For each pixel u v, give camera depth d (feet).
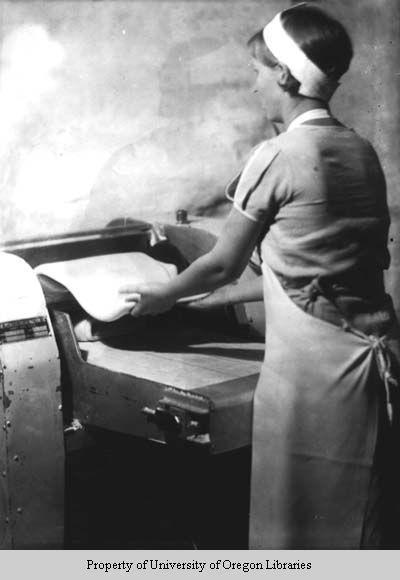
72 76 9.76
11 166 9.62
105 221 10.07
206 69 10.34
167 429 5.87
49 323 6.42
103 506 7.18
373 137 9.96
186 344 7.09
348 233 5.62
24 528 6.40
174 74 10.21
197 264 5.97
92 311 6.63
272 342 5.79
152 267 7.19
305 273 5.62
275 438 5.78
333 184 5.57
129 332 7.32
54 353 6.35
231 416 5.78
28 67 9.57
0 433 6.20
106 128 9.99
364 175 5.70
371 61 9.86
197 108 10.36
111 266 7.07
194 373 6.27
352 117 10.02
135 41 9.97
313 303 5.64
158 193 10.30
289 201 5.60
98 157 9.98
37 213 9.78
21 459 6.30
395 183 9.89
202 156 10.44
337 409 5.71
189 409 5.72
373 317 5.76
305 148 5.57
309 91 5.69
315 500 5.87
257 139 10.66
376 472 6.00
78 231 7.57
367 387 5.71
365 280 5.76
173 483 7.15
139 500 7.23
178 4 10.09
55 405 6.37
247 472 7.00
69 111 9.80
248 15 10.43
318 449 5.77
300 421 5.73
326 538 5.96
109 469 7.09
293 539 5.94
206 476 7.00
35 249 7.29
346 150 5.66
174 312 7.72
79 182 9.92
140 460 7.12
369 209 5.71
